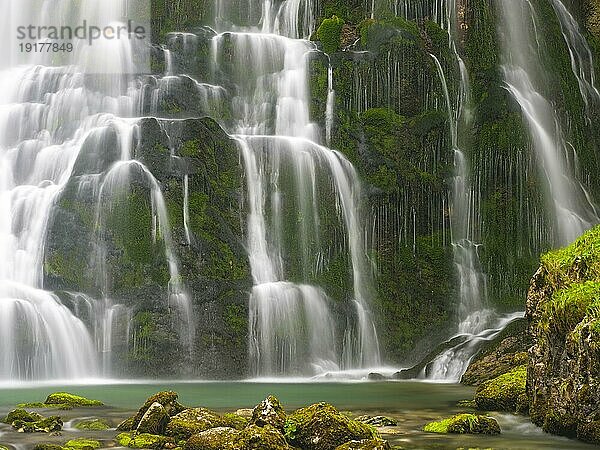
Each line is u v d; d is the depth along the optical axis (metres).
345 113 31.19
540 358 12.82
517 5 35.84
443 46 33.47
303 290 26.50
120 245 24.52
